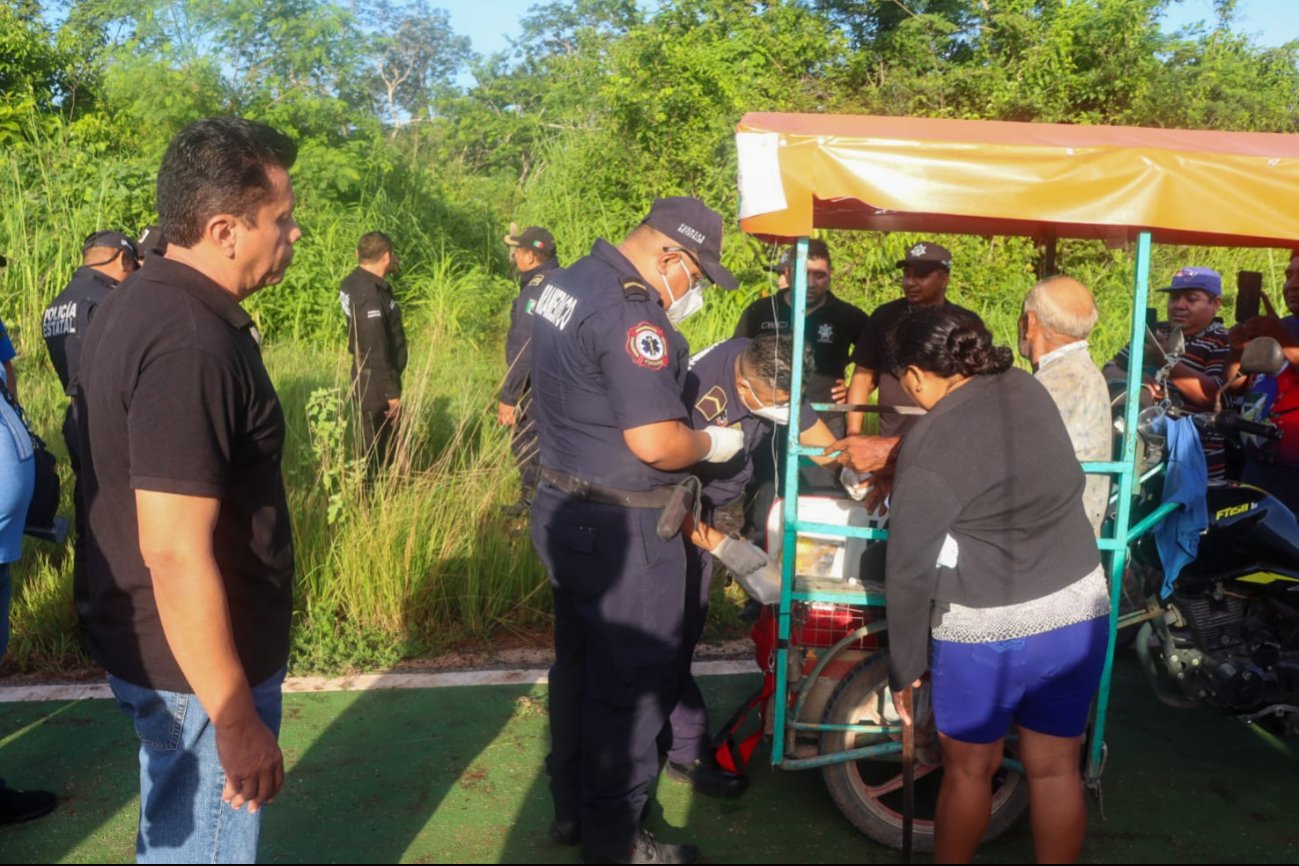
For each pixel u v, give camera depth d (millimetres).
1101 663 2650
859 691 3107
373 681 4230
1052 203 2758
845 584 3121
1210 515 3510
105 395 1954
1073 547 2615
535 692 4137
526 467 5203
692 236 2807
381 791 3410
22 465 2990
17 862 3006
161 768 2094
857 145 2764
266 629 2166
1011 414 2580
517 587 4875
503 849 3115
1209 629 3510
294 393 7449
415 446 5789
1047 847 2660
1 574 3055
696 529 3062
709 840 3191
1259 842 3189
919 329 2650
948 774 2703
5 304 8719
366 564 4719
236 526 2072
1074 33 11852
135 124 13422
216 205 1984
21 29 13211
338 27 14531
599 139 13102
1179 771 3619
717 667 4414
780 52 12711
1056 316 3025
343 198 12797
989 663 2588
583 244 12133
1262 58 14039
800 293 2900
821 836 3232
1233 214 2754
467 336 10828
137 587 2033
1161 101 11844
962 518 2559
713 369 3277
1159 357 4230
